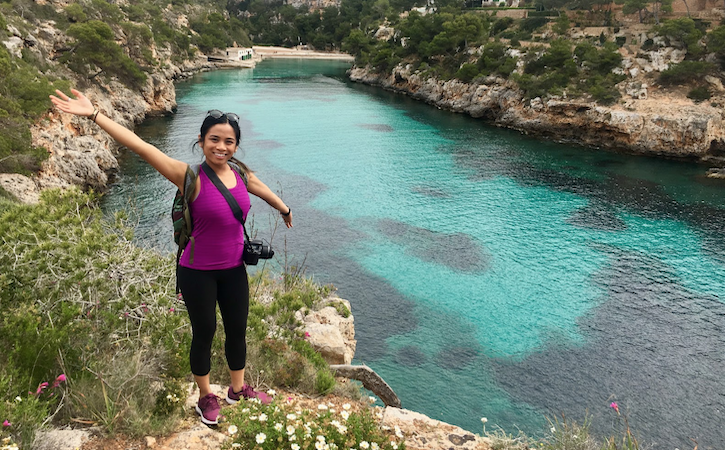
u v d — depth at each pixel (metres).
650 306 31.41
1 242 6.99
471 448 5.79
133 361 5.56
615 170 59.25
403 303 30.42
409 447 5.59
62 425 4.77
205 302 4.52
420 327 28.08
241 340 5.07
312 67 157.38
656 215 45.88
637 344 27.52
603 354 26.50
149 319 6.68
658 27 76.44
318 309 14.76
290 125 78.50
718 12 84.56
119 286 7.17
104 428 4.73
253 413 4.71
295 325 9.91
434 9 151.38
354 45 154.88
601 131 70.06
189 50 133.62
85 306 6.58
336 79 133.12
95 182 43.25
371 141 70.75
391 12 163.25
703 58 72.62
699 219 45.09
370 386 8.34
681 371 25.44
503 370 24.86
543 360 25.72
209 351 4.89
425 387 23.42
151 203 41.41
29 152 36.06
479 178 55.66
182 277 4.49
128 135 4.16
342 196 48.91
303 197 48.22
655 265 36.69
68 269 6.70
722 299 32.41
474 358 25.66
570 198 49.94
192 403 5.43
